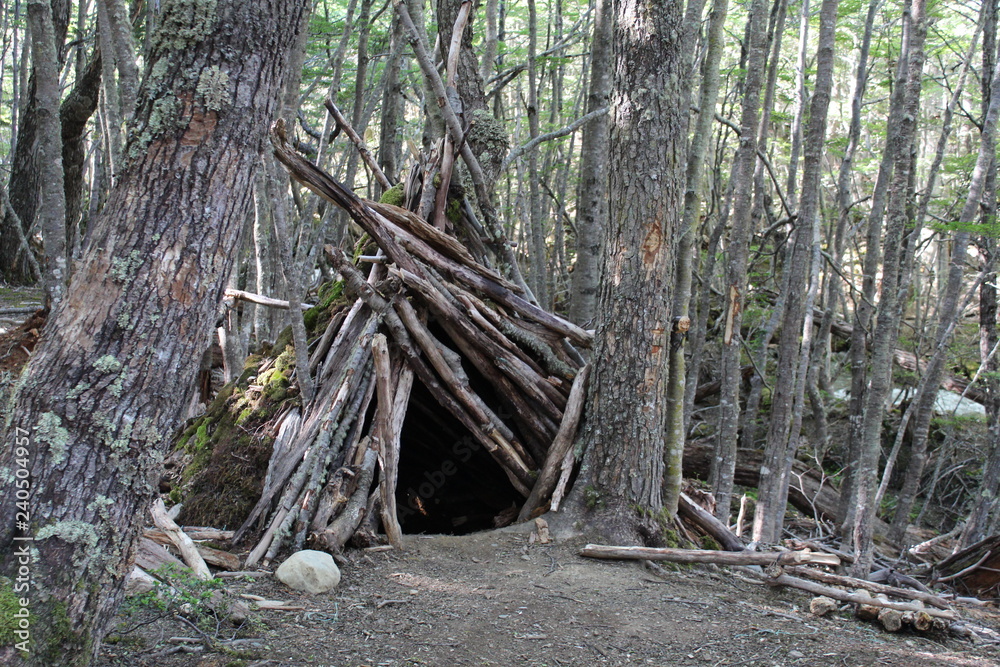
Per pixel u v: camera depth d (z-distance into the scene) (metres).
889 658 3.51
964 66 7.12
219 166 2.41
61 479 2.17
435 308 5.37
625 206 4.88
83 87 9.98
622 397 4.91
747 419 8.29
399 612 3.66
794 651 3.53
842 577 4.50
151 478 2.36
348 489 4.62
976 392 10.24
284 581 3.88
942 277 12.14
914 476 6.85
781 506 5.76
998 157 8.70
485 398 6.15
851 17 12.23
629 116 4.82
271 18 2.51
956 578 5.14
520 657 3.27
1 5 11.38
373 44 10.08
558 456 5.21
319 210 9.72
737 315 5.54
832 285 7.79
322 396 5.09
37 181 11.38
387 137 8.40
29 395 2.20
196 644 3.11
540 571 4.35
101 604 2.29
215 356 7.66
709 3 11.81
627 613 3.85
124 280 2.28
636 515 4.88
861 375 7.31
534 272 8.45
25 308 7.50
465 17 6.14
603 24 7.08
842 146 10.80
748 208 5.36
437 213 5.86
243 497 4.95
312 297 7.48
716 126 13.47
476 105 6.68
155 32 2.45
